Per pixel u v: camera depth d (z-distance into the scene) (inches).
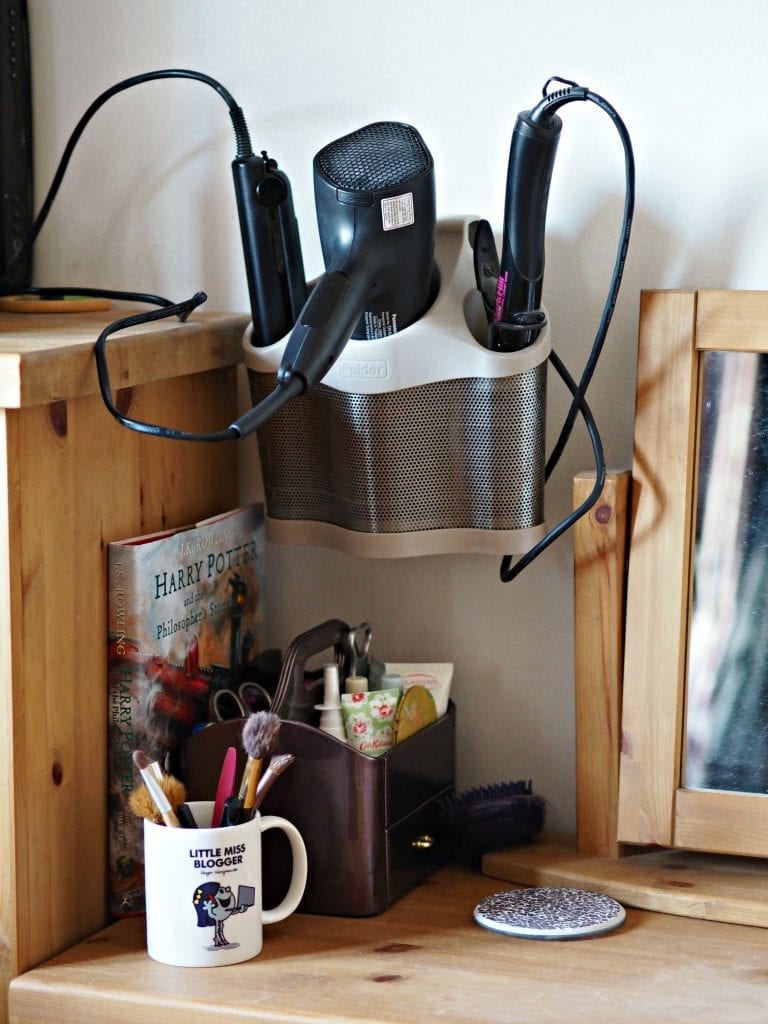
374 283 36.3
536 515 39.1
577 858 39.6
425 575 43.7
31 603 33.3
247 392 44.8
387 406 37.8
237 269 44.6
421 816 39.4
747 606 37.6
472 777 43.9
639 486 38.3
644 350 38.0
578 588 38.8
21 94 45.0
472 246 39.4
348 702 38.0
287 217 38.9
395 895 37.6
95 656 36.4
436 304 37.9
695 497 38.0
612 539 38.3
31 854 33.9
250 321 43.0
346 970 33.2
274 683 42.0
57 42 45.1
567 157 40.6
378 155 36.8
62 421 34.2
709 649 38.0
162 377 37.6
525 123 36.2
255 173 38.7
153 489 39.3
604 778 39.4
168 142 44.5
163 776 35.5
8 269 45.1
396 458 38.3
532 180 36.6
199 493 42.4
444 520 39.3
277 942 35.1
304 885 35.9
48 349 32.1
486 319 39.1
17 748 33.1
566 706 42.8
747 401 37.3
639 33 39.4
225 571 41.1
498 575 42.9
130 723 36.8
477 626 43.4
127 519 37.8
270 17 42.9
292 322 39.6
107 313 43.3
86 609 35.8
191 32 43.8
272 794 36.9
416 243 36.6
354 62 42.3
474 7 40.8
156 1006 31.6
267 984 32.4
